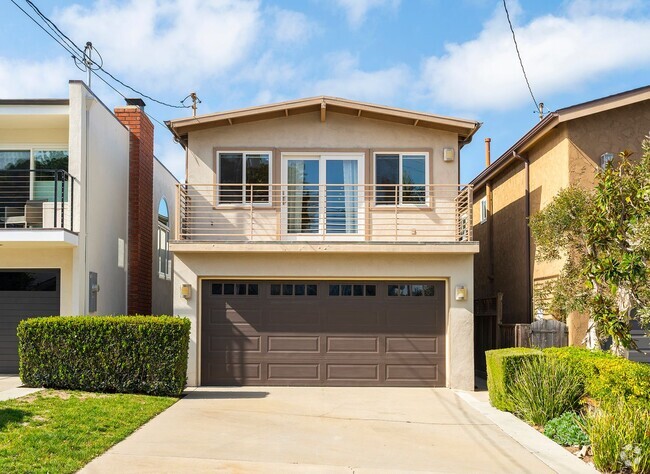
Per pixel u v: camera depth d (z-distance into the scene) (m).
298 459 8.35
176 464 7.87
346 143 15.70
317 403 12.46
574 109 14.22
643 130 14.46
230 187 15.58
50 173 16.47
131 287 17.69
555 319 14.81
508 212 18.61
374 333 14.84
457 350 14.55
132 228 17.89
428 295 14.95
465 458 8.61
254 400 12.63
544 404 10.57
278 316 14.84
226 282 14.91
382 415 11.40
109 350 12.37
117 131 17.09
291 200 15.58
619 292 11.02
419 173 15.71
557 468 8.16
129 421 9.92
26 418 9.43
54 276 15.05
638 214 9.66
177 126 15.32
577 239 12.36
